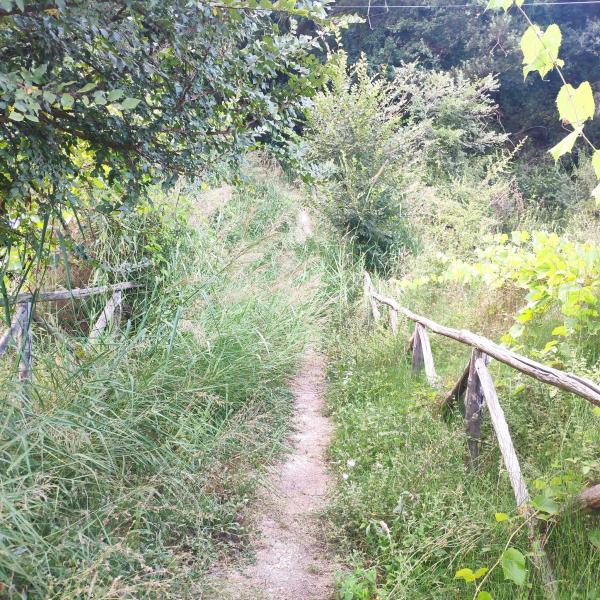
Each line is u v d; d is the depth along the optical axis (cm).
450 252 1151
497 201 1548
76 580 258
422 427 461
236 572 343
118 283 588
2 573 244
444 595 300
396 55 2339
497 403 379
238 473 419
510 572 268
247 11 319
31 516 289
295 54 352
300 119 393
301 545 376
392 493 388
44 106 272
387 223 1246
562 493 311
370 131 1339
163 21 288
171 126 336
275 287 713
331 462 484
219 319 591
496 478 385
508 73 2350
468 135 1952
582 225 1083
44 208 336
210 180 374
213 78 322
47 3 252
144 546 318
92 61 296
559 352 508
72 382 387
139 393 413
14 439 298
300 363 772
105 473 342
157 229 664
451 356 625
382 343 724
